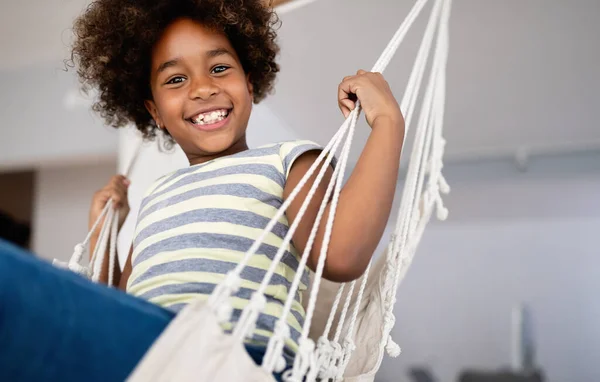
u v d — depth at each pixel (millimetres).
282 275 966
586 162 4375
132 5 1165
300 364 786
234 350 685
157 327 704
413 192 1084
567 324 4336
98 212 1385
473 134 3930
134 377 639
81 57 1314
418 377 4301
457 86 3258
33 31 3629
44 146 3998
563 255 4395
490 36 2791
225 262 946
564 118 3609
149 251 1000
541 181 4461
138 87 1295
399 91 2752
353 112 939
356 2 2279
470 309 4520
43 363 627
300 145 1033
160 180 1140
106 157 4020
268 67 1351
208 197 1011
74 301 655
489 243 4531
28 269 636
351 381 996
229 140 1106
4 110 4090
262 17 1312
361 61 2641
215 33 1148
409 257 1134
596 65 2965
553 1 2549
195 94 1098
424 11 2316
